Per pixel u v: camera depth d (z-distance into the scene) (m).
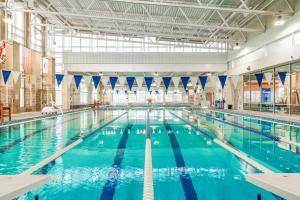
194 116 12.95
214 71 18.45
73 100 21.28
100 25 17.11
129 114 14.46
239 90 17.06
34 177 1.45
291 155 4.64
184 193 2.89
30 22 15.07
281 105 12.32
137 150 5.11
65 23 17.52
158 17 13.85
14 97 12.79
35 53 14.80
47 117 12.29
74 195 2.83
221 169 3.82
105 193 2.89
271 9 11.91
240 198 2.75
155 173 3.62
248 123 9.56
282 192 1.19
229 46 18.42
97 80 14.13
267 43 12.45
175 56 18.39
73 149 5.19
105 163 4.14
